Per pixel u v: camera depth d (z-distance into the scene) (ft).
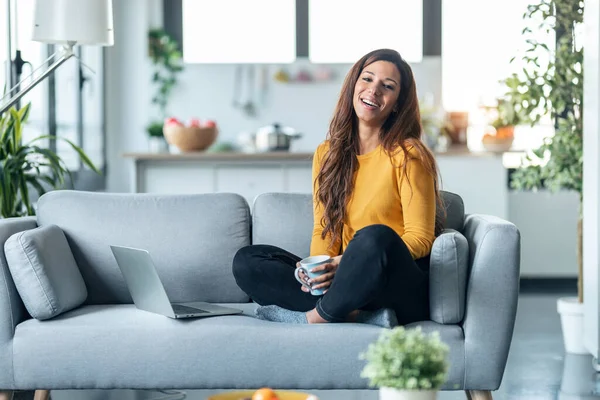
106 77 25.23
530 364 13.87
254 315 9.80
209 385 9.29
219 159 19.88
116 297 10.85
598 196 12.99
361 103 10.07
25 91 11.41
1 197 12.94
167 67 25.48
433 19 25.16
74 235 10.89
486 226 9.41
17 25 16.89
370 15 25.48
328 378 9.14
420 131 10.30
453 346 9.18
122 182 25.70
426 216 9.61
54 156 13.58
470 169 20.90
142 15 25.38
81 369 9.30
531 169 15.52
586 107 13.51
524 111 15.20
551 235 23.21
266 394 6.13
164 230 10.94
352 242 8.95
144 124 25.59
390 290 9.12
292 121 25.67
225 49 25.70
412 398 5.65
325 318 9.18
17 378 9.37
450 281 9.24
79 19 11.70
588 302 13.69
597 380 12.75
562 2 14.93
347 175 10.12
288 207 11.13
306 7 25.52
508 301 9.19
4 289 9.44
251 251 10.01
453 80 25.11
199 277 10.85
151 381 9.30
